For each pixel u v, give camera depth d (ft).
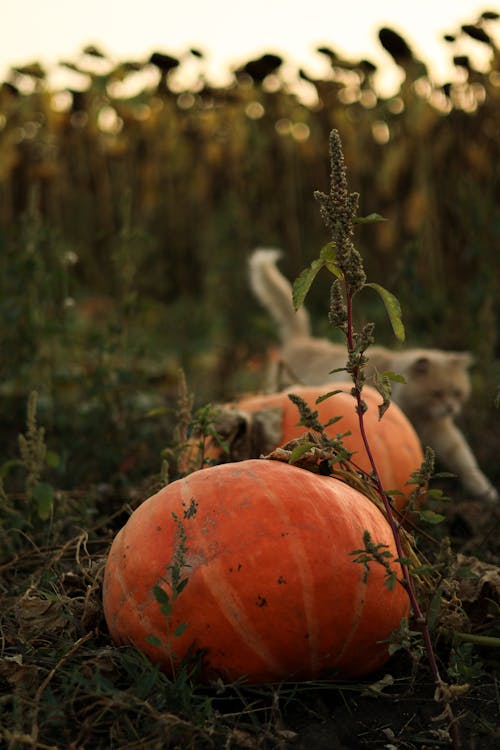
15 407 18.19
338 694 8.52
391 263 27.84
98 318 26.89
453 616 8.95
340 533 8.16
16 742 7.04
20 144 30.71
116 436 16.25
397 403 21.20
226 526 8.06
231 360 26.40
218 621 7.88
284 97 31.24
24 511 13.28
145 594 8.11
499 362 24.00
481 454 19.86
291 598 7.88
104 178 34.47
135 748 7.02
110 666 8.20
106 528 12.53
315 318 29.45
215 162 33.68
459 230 26.66
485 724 7.83
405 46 25.45
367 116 28.99
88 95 29.99
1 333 18.08
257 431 12.34
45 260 18.93
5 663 8.13
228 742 7.18
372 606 8.18
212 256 32.12
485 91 25.48
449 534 13.47
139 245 29.43
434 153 26.91
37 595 9.71
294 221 31.42
